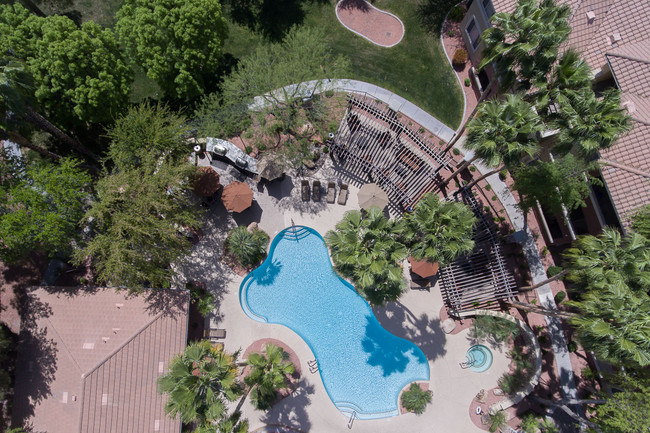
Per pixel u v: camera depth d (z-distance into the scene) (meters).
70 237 24.47
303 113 30.72
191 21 24.98
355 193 30.66
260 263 29.72
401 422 28.45
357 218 21.69
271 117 31.27
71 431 24.80
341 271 22.39
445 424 28.50
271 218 30.34
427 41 32.75
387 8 32.66
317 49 28.80
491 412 28.06
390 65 32.34
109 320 26.19
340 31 32.69
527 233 30.09
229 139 31.06
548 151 28.52
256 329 29.14
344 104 30.28
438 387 28.98
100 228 23.86
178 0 25.03
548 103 22.55
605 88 28.17
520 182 26.41
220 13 26.53
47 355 25.59
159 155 25.53
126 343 25.58
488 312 28.27
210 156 30.80
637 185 24.61
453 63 32.31
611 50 26.77
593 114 20.50
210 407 20.22
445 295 29.52
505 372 28.88
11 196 22.69
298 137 30.56
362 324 29.73
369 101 31.53
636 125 25.16
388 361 29.34
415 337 29.41
